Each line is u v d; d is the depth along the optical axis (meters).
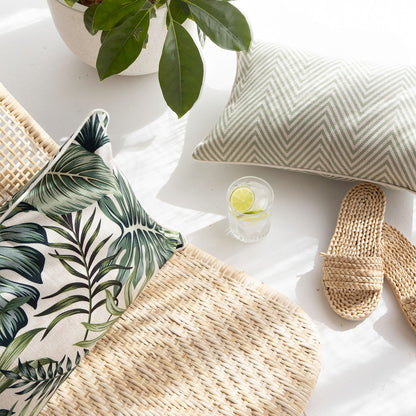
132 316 0.91
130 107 1.32
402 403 1.00
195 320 0.90
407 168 1.06
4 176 0.93
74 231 0.76
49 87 1.34
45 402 0.78
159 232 0.92
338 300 1.07
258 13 1.47
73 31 1.12
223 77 1.37
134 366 0.86
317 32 1.43
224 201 1.22
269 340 0.89
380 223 1.12
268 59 1.19
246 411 0.82
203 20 0.78
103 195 0.80
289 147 1.11
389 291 1.09
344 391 1.01
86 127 0.81
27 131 0.96
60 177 0.78
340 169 1.11
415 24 1.43
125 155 1.27
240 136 1.13
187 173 1.25
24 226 0.74
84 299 0.77
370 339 1.05
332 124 1.09
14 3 1.47
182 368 0.86
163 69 0.80
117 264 0.80
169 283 0.94
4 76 1.36
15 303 0.71
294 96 1.12
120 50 0.83
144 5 0.82
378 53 1.38
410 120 1.07
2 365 0.70
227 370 0.86
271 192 1.10
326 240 1.16
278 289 1.11
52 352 0.74
